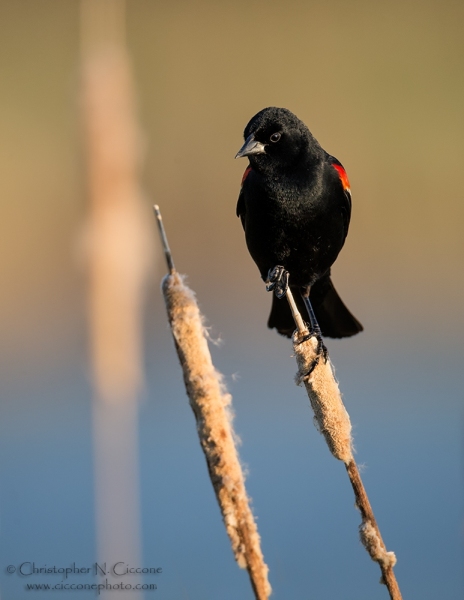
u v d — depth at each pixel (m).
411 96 18.62
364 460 10.52
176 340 3.58
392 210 16.80
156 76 18.31
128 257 5.80
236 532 3.51
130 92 6.01
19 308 14.03
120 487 6.06
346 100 18.47
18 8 19.52
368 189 17.08
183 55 18.84
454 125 17.86
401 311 14.68
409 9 20.70
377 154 17.45
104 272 5.75
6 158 16.33
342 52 19.53
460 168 17.20
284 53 19.19
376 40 19.81
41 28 19.34
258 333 13.91
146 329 13.10
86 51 6.07
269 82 18.48
